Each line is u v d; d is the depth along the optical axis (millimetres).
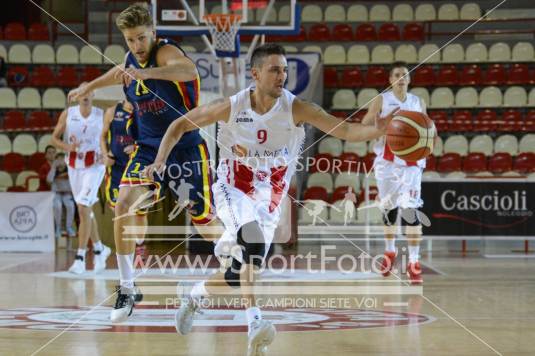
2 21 29875
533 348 6316
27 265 14977
